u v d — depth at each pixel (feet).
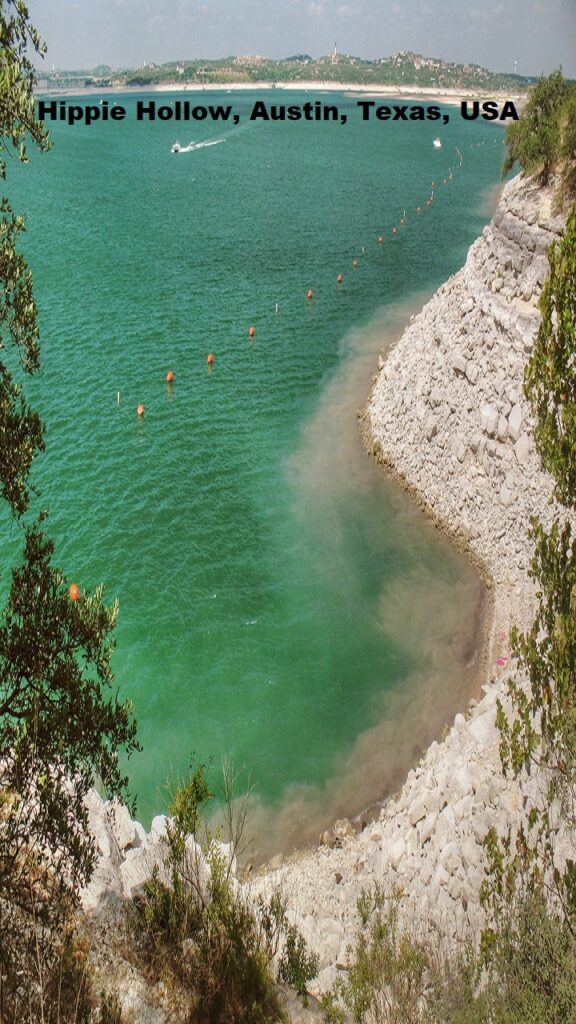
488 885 48.75
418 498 118.83
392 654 92.43
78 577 104.78
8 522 113.70
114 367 162.61
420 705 84.84
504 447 98.48
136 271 224.53
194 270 228.63
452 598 99.91
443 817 58.70
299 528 115.14
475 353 105.40
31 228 264.11
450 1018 37.42
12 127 31.55
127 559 108.37
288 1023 39.78
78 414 143.43
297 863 67.97
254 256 244.42
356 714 84.58
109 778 38.22
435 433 115.03
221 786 76.13
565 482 46.68
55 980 32.32
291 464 131.13
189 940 41.37
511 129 108.47
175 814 45.03
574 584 46.21
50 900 36.01
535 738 50.60
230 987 39.22
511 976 37.52
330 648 93.45
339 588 102.99
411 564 106.73
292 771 78.07
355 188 367.45
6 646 34.73
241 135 595.06
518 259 98.22
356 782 76.54
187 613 99.25
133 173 397.19
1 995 29.35
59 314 188.44
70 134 576.20
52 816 34.35
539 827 47.52
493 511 100.63
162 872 46.52
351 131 643.45
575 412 44.32
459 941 46.93
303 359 169.89
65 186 347.15
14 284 33.96
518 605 89.30
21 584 35.65
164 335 180.14
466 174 418.72
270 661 92.02
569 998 33.76
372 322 191.52
